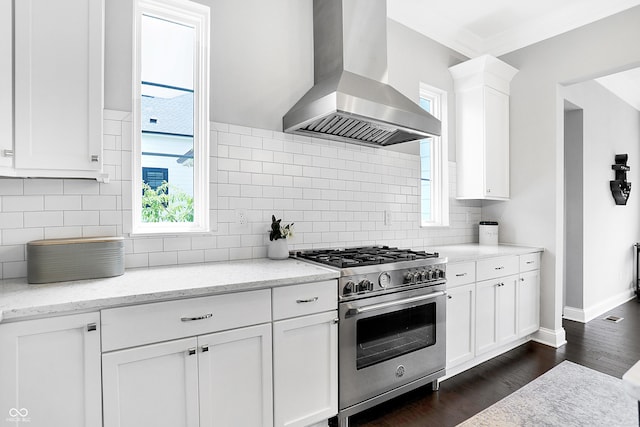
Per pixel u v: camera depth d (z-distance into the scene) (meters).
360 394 1.93
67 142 1.48
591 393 2.27
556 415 2.03
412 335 2.17
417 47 3.16
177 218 2.14
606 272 4.31
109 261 1.61
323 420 1.82
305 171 2.49
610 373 2.56
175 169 2.14
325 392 1.80
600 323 3.75
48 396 1.19
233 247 2.18
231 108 2.18
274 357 1.63
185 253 2.02
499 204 3.61
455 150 3.48
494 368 2.65
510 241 3.51
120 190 1.83
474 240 3.69
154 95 2.09
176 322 1.39
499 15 3.10
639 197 5.11
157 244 1.94
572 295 3.89
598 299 4.13
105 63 1.80
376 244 2.87
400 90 3.02
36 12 1.42
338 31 2.31
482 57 3.18
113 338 1.28
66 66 1.47
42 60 1.43
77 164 1.50
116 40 1.83
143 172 2.05
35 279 1.47
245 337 1.54
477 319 2.62
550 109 3.23
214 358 1.48
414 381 2.18
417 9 2.99
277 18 2.37
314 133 2.44
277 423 1.64
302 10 2.48
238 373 1.54
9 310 1.11
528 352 2.97
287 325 1.66
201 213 2.13
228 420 1.51
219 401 1.49
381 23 2.45
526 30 3.29
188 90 2.18
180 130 2.15
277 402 1.64
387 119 2.12
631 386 0.64
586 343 3.17
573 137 3.88
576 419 1.98
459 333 2.49
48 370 1.19
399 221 3.03
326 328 1.80
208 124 2.10
